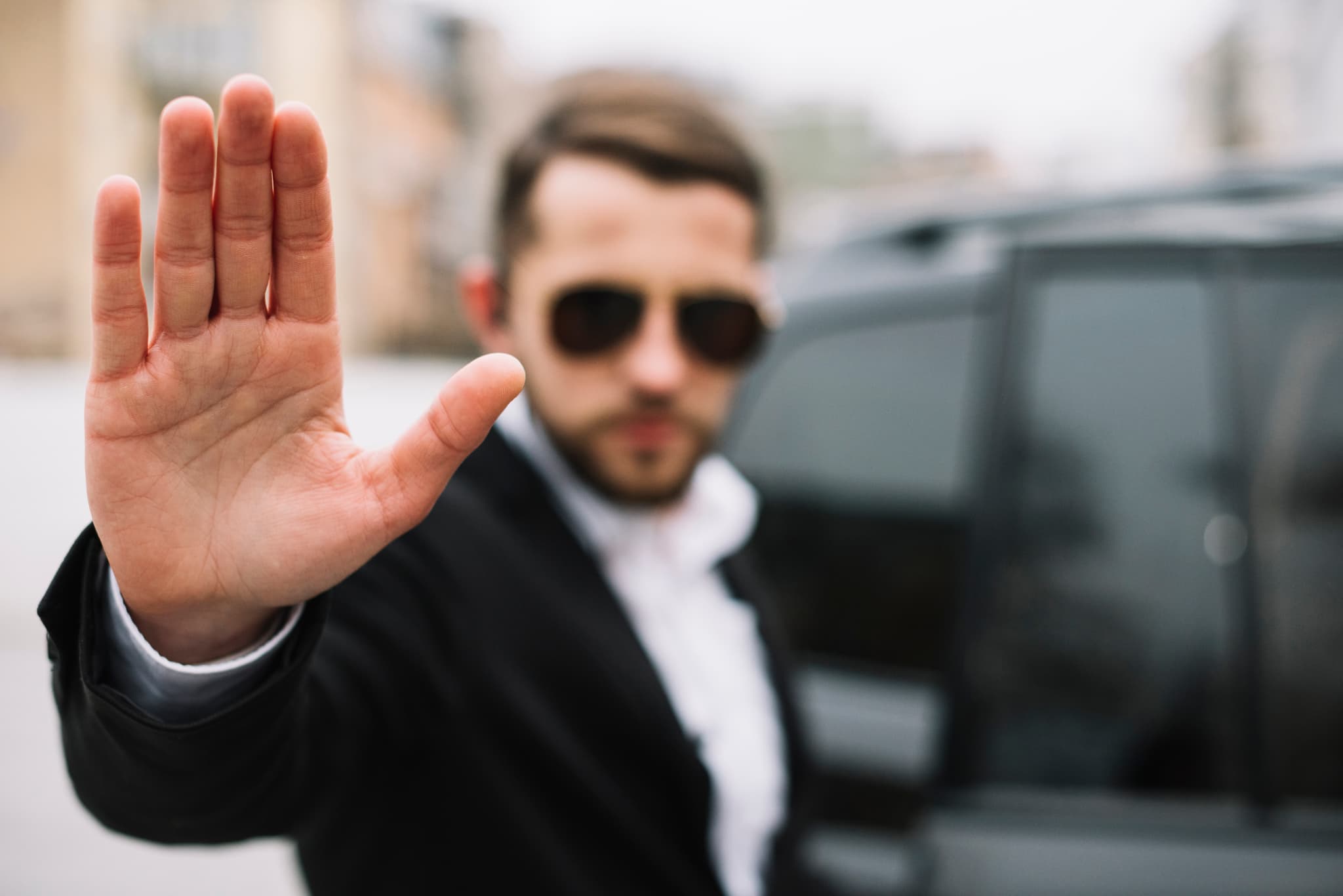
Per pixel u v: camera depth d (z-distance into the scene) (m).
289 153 0.65
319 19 25.16
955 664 1.51
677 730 1.02
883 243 1.93
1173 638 1.45
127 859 3.24
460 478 1.06
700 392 1.18
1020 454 1.55
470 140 31.94
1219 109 20.91
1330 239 1.50
